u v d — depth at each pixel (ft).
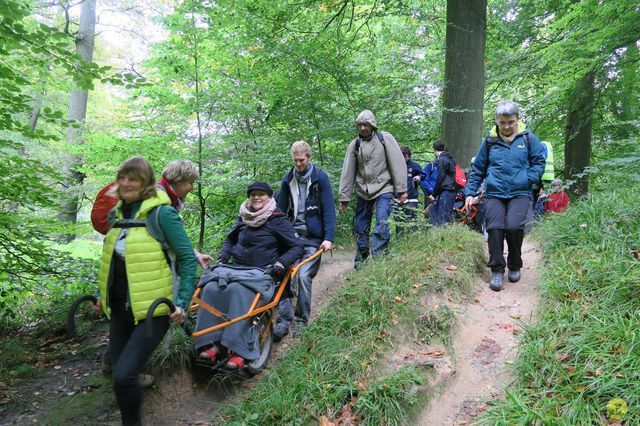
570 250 15.23
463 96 25.70
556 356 10.31
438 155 23.40
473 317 13.70
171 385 11.78
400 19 37.73
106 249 8.97
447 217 22.59
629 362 9.29
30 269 17.20
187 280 8.96
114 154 21.94
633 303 11.08
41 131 13.70
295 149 15.08
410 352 12.03
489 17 36.81
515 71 33.63
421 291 13.88
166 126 23.35
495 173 15.39
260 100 26.02
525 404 9.48
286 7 25.39
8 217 15.06
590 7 25.35
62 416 10.56
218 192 25.03
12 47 12.46
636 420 8.14
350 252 24.27
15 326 17.40
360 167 17.90
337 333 12.67
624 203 16.22
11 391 11.59
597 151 38.60
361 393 10.30
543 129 42.09
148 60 22.98
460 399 10.79
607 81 33.04
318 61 25.20
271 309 13.07
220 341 11.43
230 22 23.40
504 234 15.53
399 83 27.63
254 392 11.22
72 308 8.73
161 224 8.87
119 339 9.21
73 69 12.98
